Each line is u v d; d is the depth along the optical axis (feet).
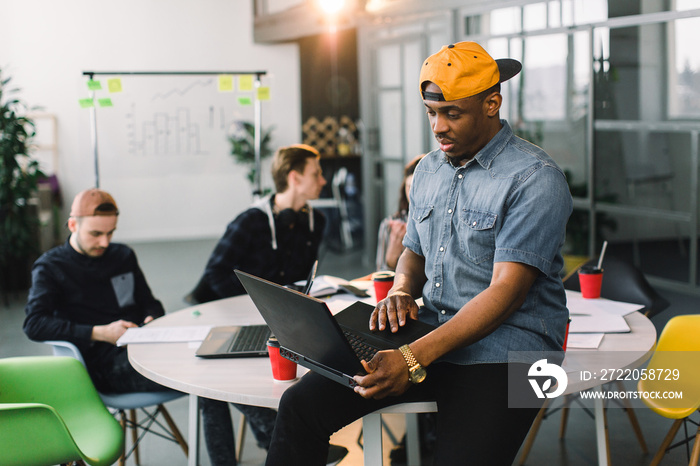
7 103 20.06
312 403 5.03
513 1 17.21
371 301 7.93
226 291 9.65
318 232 10.39
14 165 19.89
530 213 4.95
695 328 7.41
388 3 20.93
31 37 28.02
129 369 8.12
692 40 15.57
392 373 4.70
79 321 8.61
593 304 7.66
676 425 7.29
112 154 18.20
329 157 29.19
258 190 14.56
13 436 5.85
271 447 5.07
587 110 16.65
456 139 5.10
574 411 10.52
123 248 9.04
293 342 5.22
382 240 10.36
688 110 15.94
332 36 30.63
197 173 18.75
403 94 20.67
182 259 25.31
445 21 18.62
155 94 18.30
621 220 18.25
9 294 20.44
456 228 5.39
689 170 16.80
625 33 16.28
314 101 31.04
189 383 5.60
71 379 7.19
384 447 9.25
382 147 22.13
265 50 30.37
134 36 28.96
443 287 5.51
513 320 5.20
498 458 4.69
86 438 6.77
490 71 4.97
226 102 18.67
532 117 17.87
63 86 28.40
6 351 14.84
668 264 18.21
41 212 25.59
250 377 5.74
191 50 29.66
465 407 4.90
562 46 16.75
